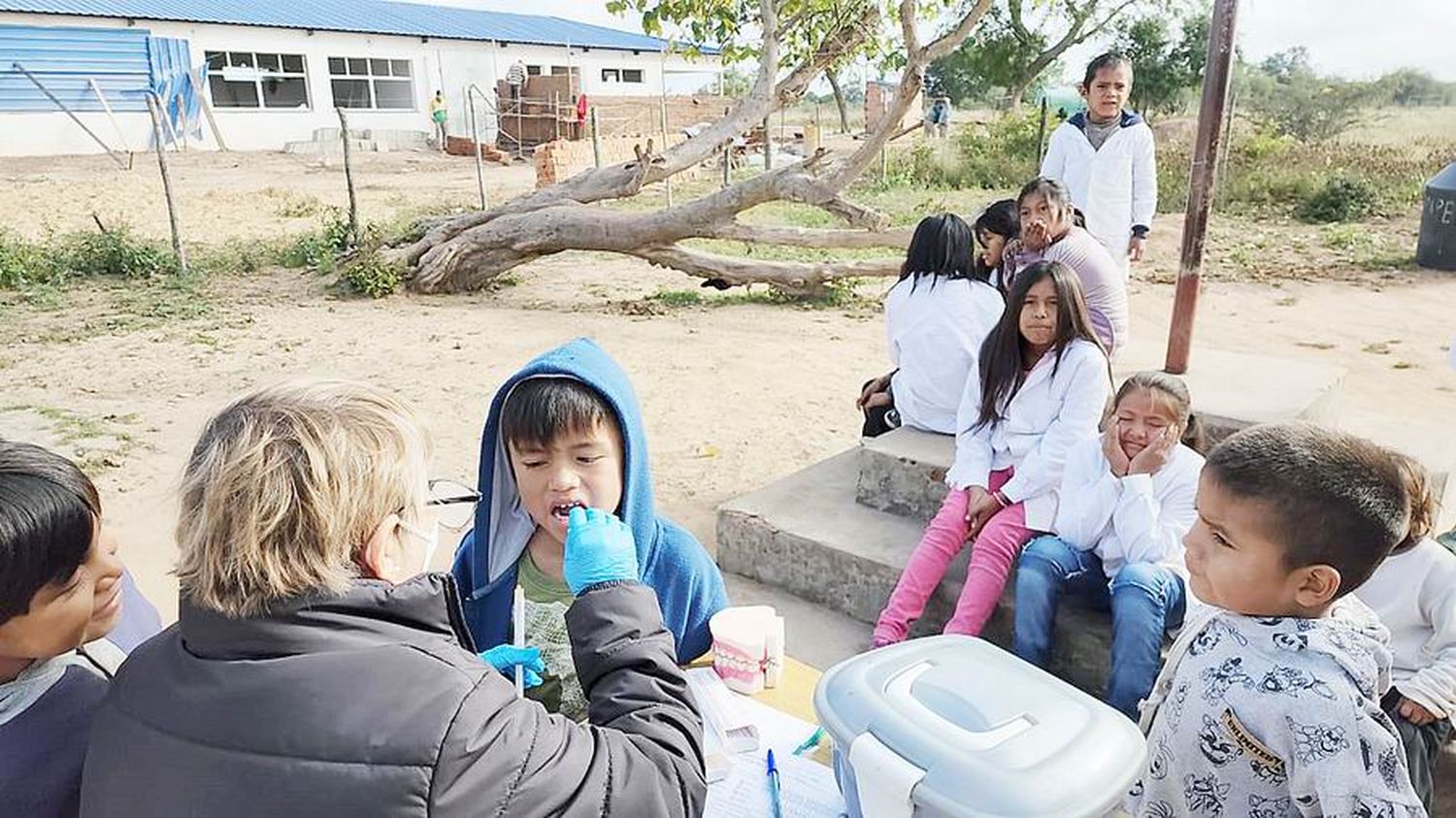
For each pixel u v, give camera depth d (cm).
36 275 960
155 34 2302
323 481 106
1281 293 922
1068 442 304
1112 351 392
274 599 105
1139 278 1012
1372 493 152
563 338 768
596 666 131
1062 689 113
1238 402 387
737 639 184
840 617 360
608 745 116
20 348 725
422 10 3300
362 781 98
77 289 941
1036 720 108
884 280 1012
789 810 151
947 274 382
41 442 529
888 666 119
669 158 920
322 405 114
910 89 752
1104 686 295
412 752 100
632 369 681
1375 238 1186
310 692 101
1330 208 1352
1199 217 411
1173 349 433
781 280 893
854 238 842
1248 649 162
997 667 117
